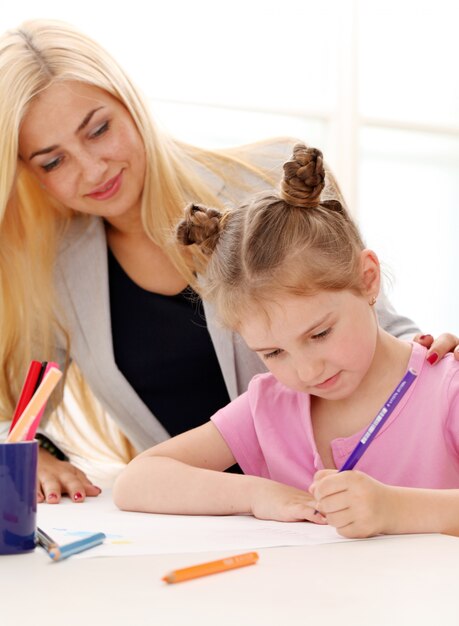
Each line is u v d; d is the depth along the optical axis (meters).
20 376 1.52
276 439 1.20
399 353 1.16
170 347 1.52
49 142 1.36
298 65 3.38
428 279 3.64
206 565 0.70
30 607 0.62
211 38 3.24
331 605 0.61
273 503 1.01
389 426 1.12
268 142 1.59
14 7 2.93
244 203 1.13
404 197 3.62
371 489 0.86
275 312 1.01
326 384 1.04
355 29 3.41
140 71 3.13
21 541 0.80
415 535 0.86
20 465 0.81
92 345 1.53
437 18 3.58
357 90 3.44
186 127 3.25
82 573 0.72
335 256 1.03
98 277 1.53
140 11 3.12
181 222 1.15
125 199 1.42
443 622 0.57
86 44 1.39
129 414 1.54
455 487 1.10
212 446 1.23
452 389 1.09
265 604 0.61
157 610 0.60
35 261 1.54
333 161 3.44
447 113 3.63
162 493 1.10
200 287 1.45
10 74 1.35
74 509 1.16
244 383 1.48
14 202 1.53
